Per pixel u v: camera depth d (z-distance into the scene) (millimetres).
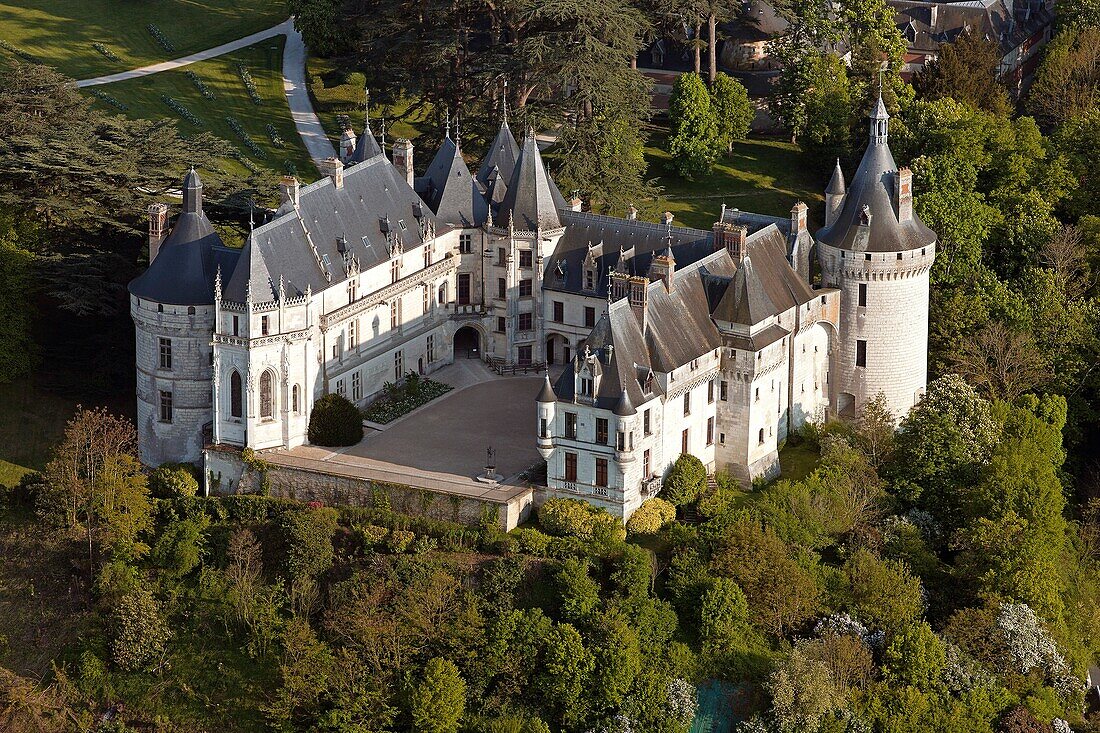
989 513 188750
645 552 173750
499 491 180125
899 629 174625
